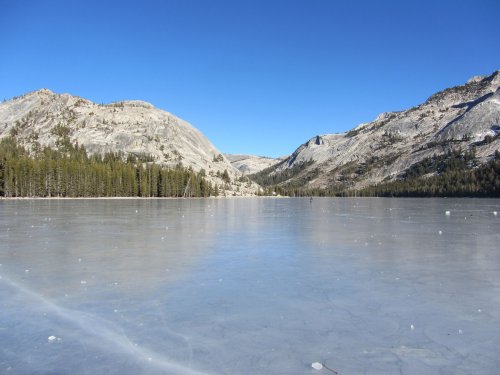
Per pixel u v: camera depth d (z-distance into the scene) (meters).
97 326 12.33
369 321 12.80
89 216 52.97
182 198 166.00
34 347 10.84
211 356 10.32
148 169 171.50
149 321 12.75
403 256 23.72
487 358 10.18
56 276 18.45
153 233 34.56
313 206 99.00
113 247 26.70
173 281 17.64
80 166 148.50
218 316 13.21
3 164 128.12
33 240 29.69
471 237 32.12
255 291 16.12
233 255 24.00
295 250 25.84
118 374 9.39
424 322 12.70
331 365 9.84
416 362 9.99
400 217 55.34
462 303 14.62
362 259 22.80
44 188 136.12
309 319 12.97
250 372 9.51
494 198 171.38
